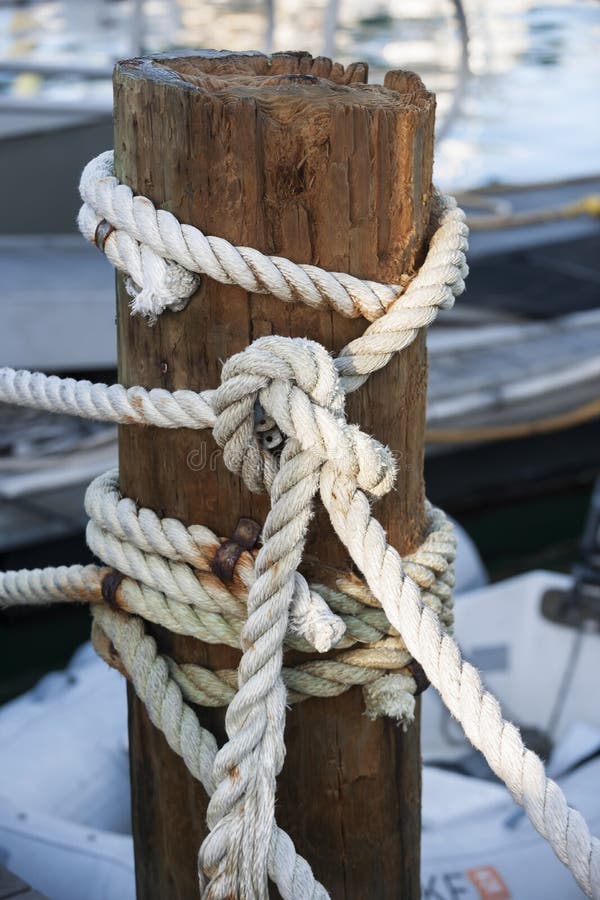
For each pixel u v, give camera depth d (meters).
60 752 3.69
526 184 8.85
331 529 1.54
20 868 2.96
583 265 7.32
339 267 1.44
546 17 15.71
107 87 9.29
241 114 1.39
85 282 5.70
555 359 6.68
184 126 1.41
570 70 13.34
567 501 7.06
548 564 6.54
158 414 1.52
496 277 7.16
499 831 3.27
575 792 3.52
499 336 7.00
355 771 1.65
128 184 1.50
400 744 1.69
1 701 5.15
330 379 1.40
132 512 1.60
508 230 7.60
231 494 1.54
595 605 4.57
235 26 9.84
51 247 6.38
